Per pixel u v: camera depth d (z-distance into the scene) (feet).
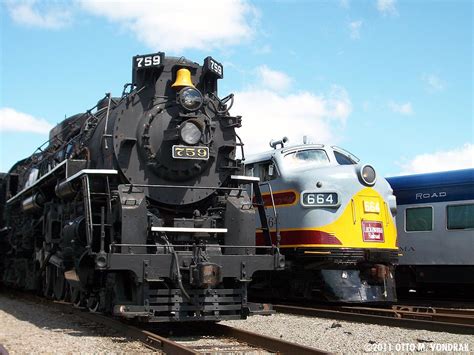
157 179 32.17
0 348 22.74
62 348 24.34
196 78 34.50
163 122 32.32
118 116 31.60
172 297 27.99
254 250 31.22
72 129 41.96
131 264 27.48
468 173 48.60
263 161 46.14
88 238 28.71
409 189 52.54
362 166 42.34
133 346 25.13
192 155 31.96
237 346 25.66
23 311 39.96
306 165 44.14
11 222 54.70
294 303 47.62
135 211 28.96
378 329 31.40
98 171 29.99
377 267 41.29
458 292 55.26
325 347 26.02
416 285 52.90
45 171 43.29
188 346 25.54
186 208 33.19
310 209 41.39
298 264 42.88
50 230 38.65
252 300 50.49
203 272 27.30
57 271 40.73
